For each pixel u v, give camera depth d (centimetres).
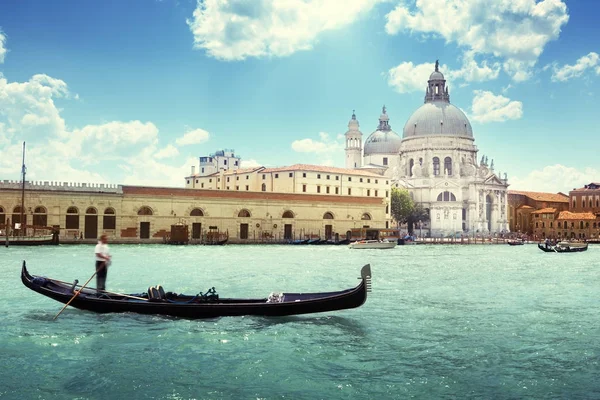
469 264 6675
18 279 4188
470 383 1892
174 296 2955
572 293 3884
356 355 2202
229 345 2316
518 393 1806
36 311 2919
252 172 14175
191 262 6244
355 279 4625
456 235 16662
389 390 1825
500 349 2295
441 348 2308
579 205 18900
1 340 2334
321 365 2072
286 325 2684
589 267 6406
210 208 11088
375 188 14650
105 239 3031
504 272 5578
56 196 9775
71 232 9900
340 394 1788
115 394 1764
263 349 2270
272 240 11450
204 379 1909
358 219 12875
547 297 3678
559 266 6519
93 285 4025
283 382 1889
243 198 11419
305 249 9675
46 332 2481
